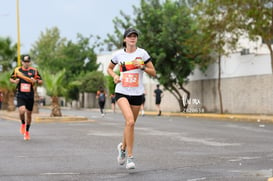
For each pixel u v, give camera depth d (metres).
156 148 14.51
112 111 53.84
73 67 79.19
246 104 40.12
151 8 44.56
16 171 10.15
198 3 35.00
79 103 76.38
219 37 35.91
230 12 32.91
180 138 17.86
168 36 43.44
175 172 9.92
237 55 41.03
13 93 47.09
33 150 13.98
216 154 13.01
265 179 9.04
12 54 50.00
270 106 37.59
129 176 9.47
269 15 30.86
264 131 21.33
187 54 43.75
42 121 28.84
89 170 10.27
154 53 43.88
